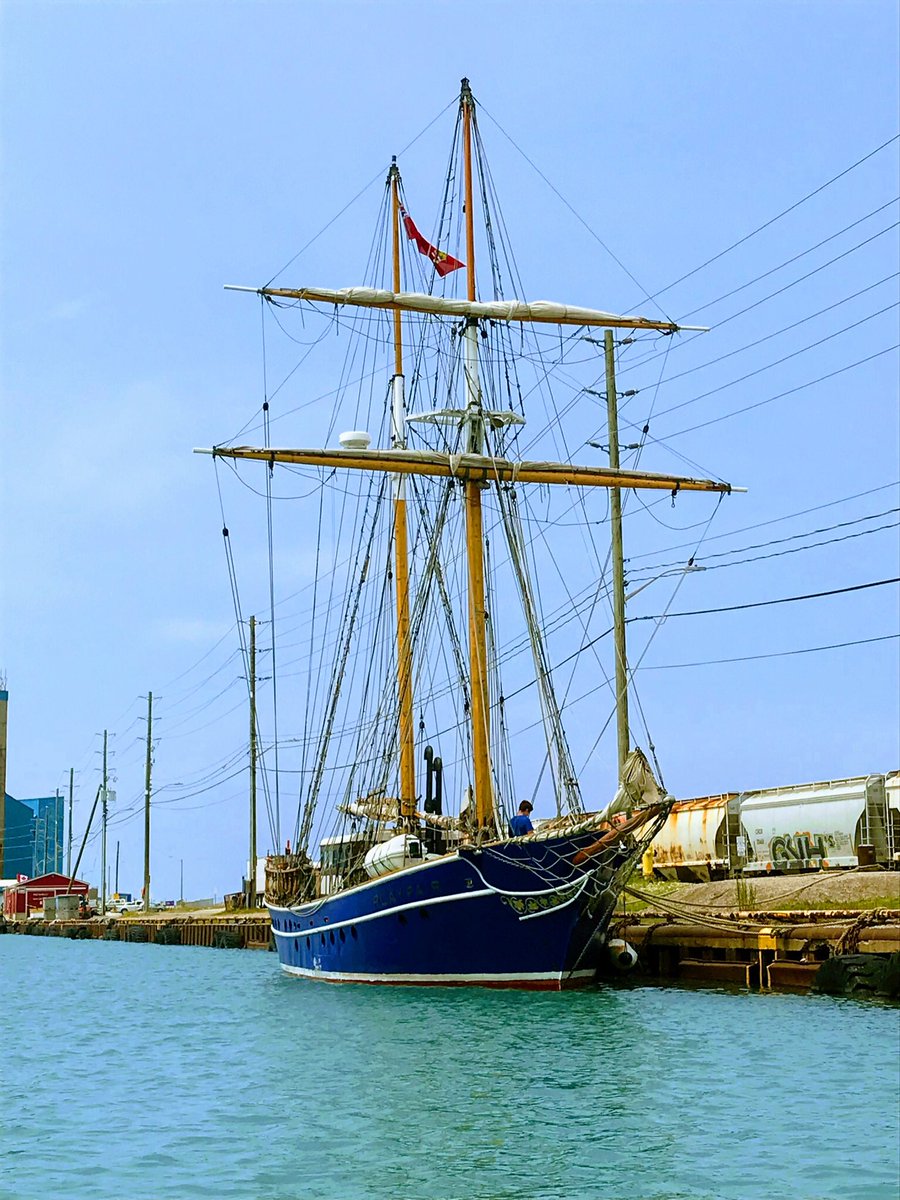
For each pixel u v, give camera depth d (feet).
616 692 157.58
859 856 141.28
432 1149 66.54
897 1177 58.85
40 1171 64.54
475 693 147.33
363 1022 112.98
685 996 118.83
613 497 161.27
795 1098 74.38
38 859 632.38
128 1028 125.39
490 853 125.08
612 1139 67.10
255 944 281.95
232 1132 71.97
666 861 171.22
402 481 190.90
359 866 153.38
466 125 166.30
